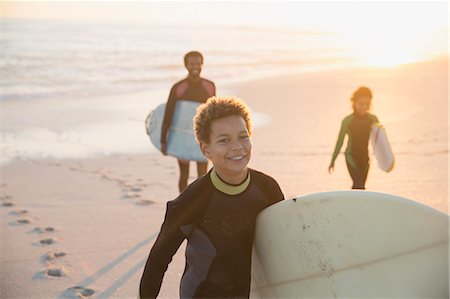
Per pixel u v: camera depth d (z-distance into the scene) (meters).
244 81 20.33
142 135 10.14
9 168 7.40
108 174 7.09
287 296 2.12
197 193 2.00
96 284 3.75
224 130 1.92
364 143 4.98
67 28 65.00
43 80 21.03
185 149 5.41
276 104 13.71
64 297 3.52
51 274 3.84
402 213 1.84
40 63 27.08
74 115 12.56
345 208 1.93
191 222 2.02
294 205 2.02
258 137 9.52
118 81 21.50
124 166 7.62
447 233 1.78
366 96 4.89
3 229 4.78
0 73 22.55
